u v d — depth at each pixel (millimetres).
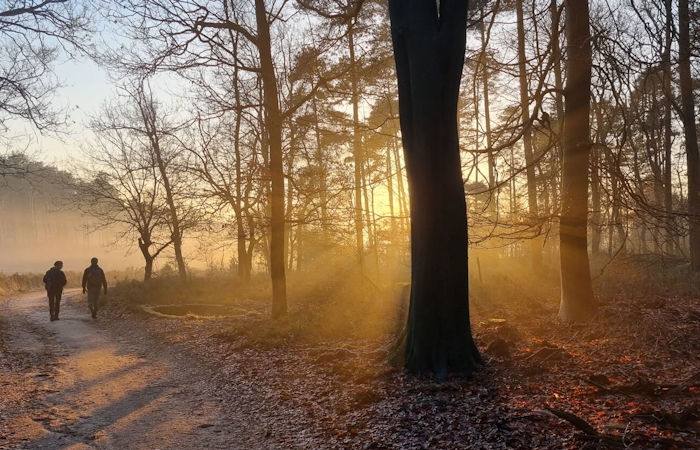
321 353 8977
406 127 7344
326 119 14969
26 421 6414
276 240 12648
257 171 13273
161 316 15367
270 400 7043
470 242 9758
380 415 5875
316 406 6555
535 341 8711
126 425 6320
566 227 9797
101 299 19328
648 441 4402
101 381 8484
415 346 7230
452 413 5613
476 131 10086
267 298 19328
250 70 12250
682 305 10508
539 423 5059
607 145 9625
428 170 7133
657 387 5652
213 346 10703
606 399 5605
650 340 7812
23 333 13656
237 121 17734
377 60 12602
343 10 11055
